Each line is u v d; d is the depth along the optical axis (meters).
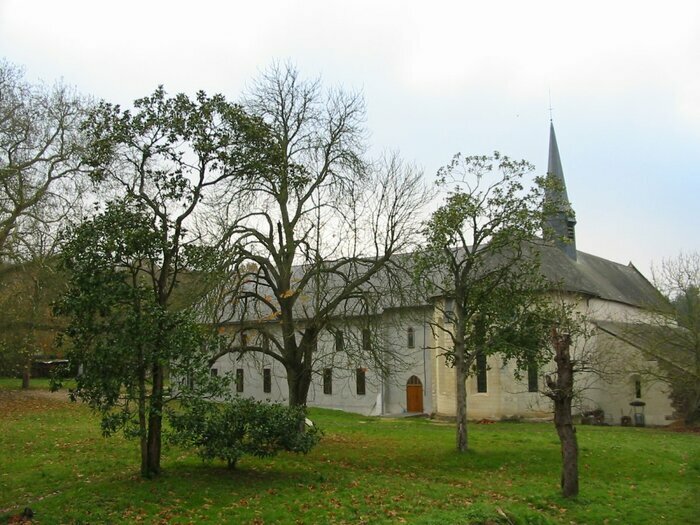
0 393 45.50
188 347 16.33
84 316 16.08
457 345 26.83
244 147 19.53
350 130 31.86
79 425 29.06
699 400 43.50
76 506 14.20
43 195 35.53
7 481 16.98
